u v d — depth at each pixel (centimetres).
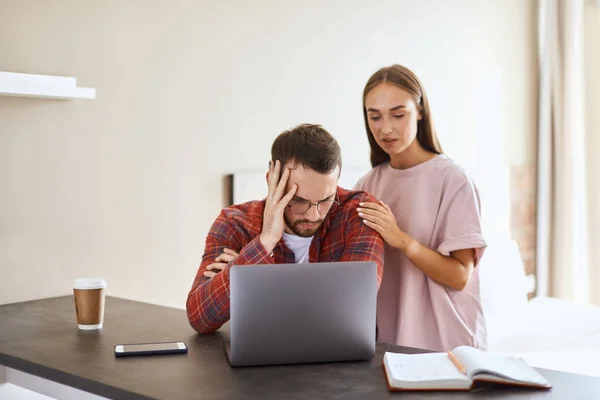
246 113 296
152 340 185
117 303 231
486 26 391
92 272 254
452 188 219
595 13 406
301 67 313
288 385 149
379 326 229
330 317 164
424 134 228
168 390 146
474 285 224
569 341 316
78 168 248
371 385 149
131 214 263
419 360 159
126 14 258
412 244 209
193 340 184
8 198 233
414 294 220
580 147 414
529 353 301
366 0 334
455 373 149
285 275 161
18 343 184
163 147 271
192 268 283
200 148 282
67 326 201
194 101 279
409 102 220
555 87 414
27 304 232
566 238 415
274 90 304
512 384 147
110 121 255
